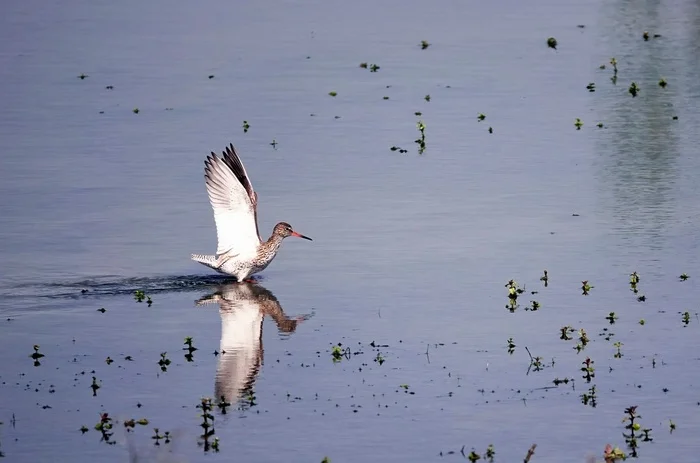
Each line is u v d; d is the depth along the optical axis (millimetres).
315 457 13828
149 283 20266
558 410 15070
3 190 25250
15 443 14242
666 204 23797
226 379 16156
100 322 18406
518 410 15086
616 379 15945
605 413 14953
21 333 17875
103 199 24703
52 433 14508
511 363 16562
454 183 25578
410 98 32781
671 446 14047
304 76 35344
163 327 18203
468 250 21484
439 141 28781
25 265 20906
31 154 27984
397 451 13984
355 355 16938
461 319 18266
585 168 26453
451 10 44719
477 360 16672
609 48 38188
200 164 27219
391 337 17609
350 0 46938
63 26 42438
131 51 38656
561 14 43656
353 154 27859
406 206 24078
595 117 30625
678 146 27953
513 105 31906
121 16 44188
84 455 13938
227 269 20219
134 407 15266
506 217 23297
